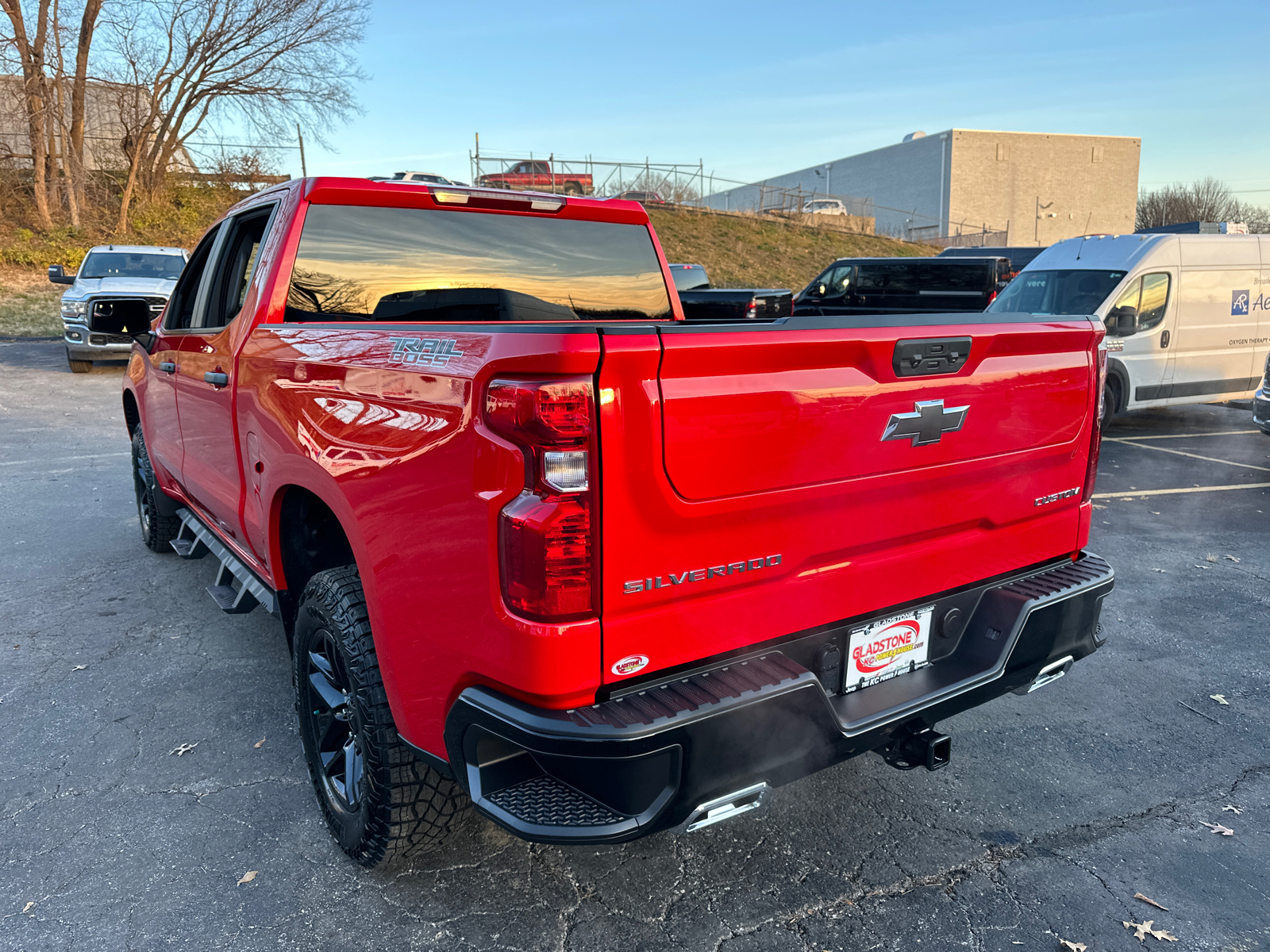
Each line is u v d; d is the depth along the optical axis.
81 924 2.44
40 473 8.24
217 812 2.98
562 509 1.78
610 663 1.90
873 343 2.14
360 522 2.31
